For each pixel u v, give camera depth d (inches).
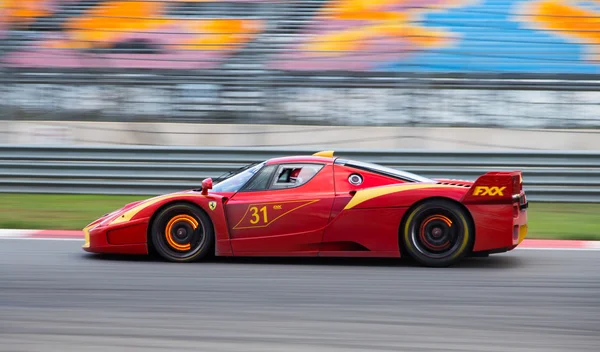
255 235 471.8
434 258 461.4
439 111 905.5
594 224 661.3
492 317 335.0
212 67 1093.8
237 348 285.0
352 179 478.6
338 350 282.7
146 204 484.4
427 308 352.2
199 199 475.8
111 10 1182.9
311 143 914.7
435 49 1120.8
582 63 1082.7
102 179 823.1
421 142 900.0
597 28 1144.8
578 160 784.3
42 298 371.2
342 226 465.1
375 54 1108.5
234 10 1195.9
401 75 911.7
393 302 364.8
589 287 403.9
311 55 1112.2
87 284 406.3
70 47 1127.6
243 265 470.6
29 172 826.2
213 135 926.4
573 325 321.4
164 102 943.0
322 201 468.8
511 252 527.2
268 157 810.8
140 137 936.9
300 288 397.7
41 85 959.0
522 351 281.9
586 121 888.3
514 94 896.9
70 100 956.0
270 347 286.2
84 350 282.5
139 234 481.1
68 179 825.5
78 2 1197.1
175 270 449.7
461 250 458.3
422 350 282.8
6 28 1160.2
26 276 428.8
